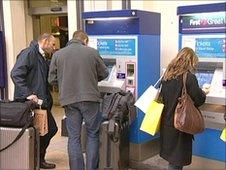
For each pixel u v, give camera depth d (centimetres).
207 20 308
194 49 320
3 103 303
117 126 308
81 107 308
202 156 331
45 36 345
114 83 370
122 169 347
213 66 315
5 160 301
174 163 279
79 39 316
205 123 322
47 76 347
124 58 364
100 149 323
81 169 316
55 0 593
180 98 272
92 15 372
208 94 309
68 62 306
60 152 420
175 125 270
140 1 449
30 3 615
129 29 358
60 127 538
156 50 382
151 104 292
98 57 314
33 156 302
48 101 350
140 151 373
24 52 337
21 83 325
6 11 566
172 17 431
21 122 295
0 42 566
